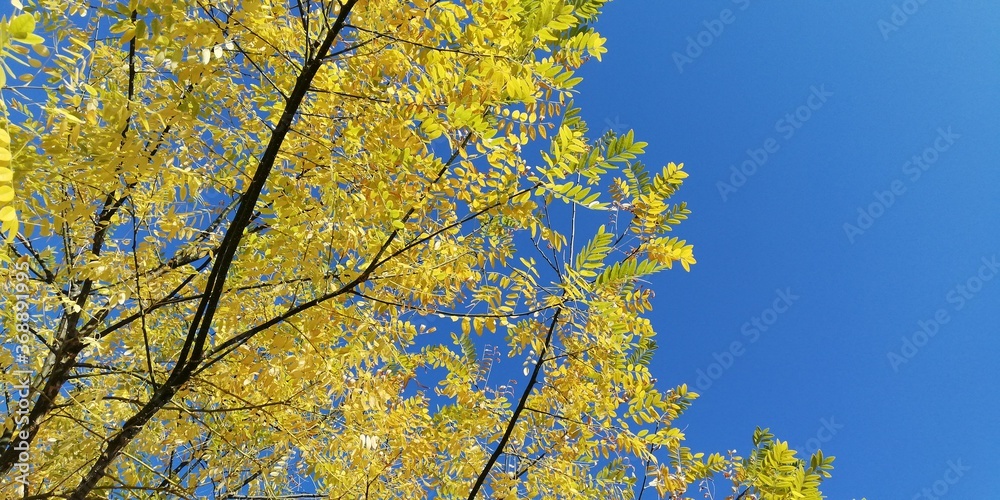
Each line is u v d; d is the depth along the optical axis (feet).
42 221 7.33
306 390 9.99
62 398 11.17
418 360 12.85
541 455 13.30
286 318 9.71
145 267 10.28
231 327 10.48
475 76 8.25
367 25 8.29
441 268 9.84
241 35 7.82
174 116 7.45
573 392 12.28
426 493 12.43
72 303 9.66
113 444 9.60
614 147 8.49
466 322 10.26
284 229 8.95
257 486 13.29
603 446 12.16
